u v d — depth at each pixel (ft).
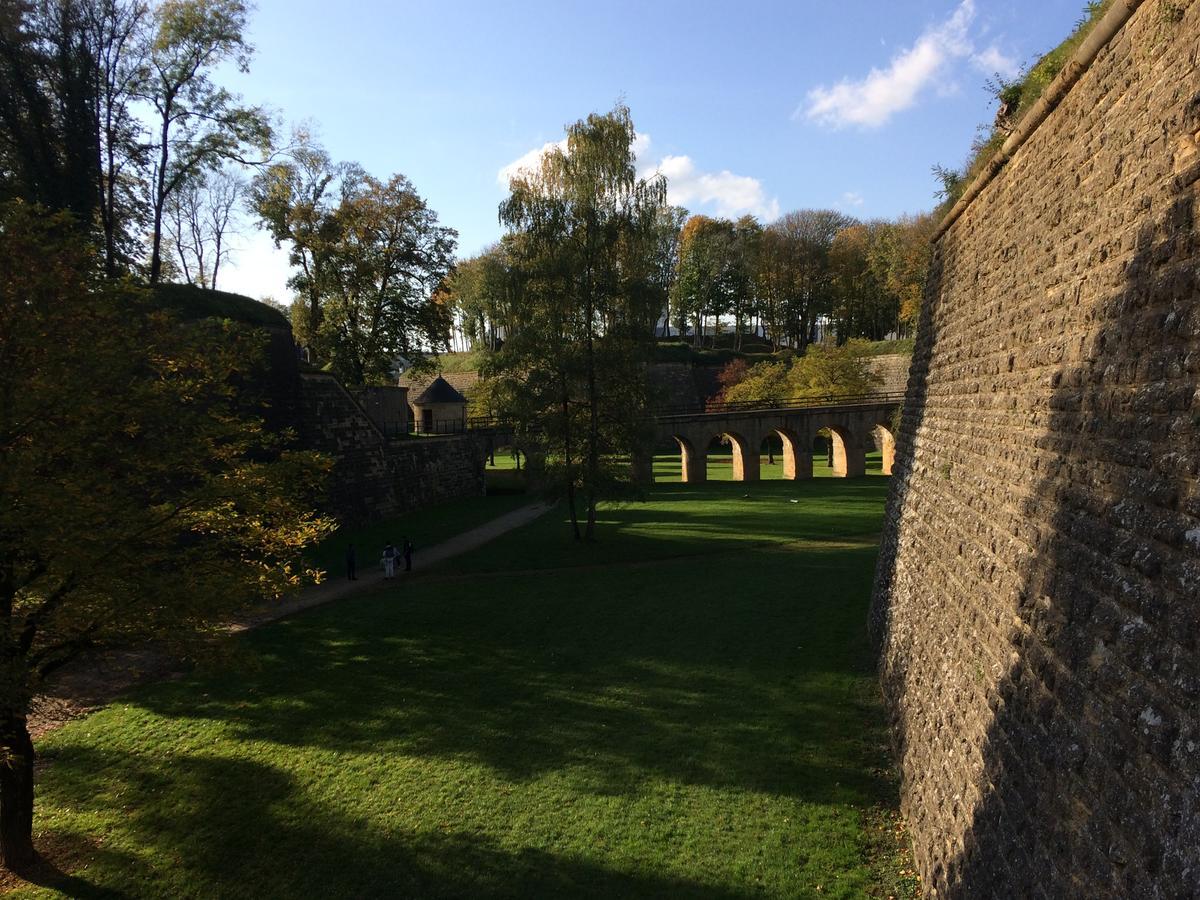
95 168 89.66
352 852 35.94
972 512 34.27
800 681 53.47
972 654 30.07
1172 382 17.93
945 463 42.24
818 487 174.29
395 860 35.17
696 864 33.40
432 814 38.83
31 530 30.96
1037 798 21.40
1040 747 21.89
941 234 53.57
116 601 34.19
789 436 196.34
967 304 42.45
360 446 127.34
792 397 228.43
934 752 32.37
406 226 162.40
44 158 82.43
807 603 74.43
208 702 53.67
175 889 33.63
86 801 40.88
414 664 61.00
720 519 130.72
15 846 34.91
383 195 156.35
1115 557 19.52
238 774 43.45
